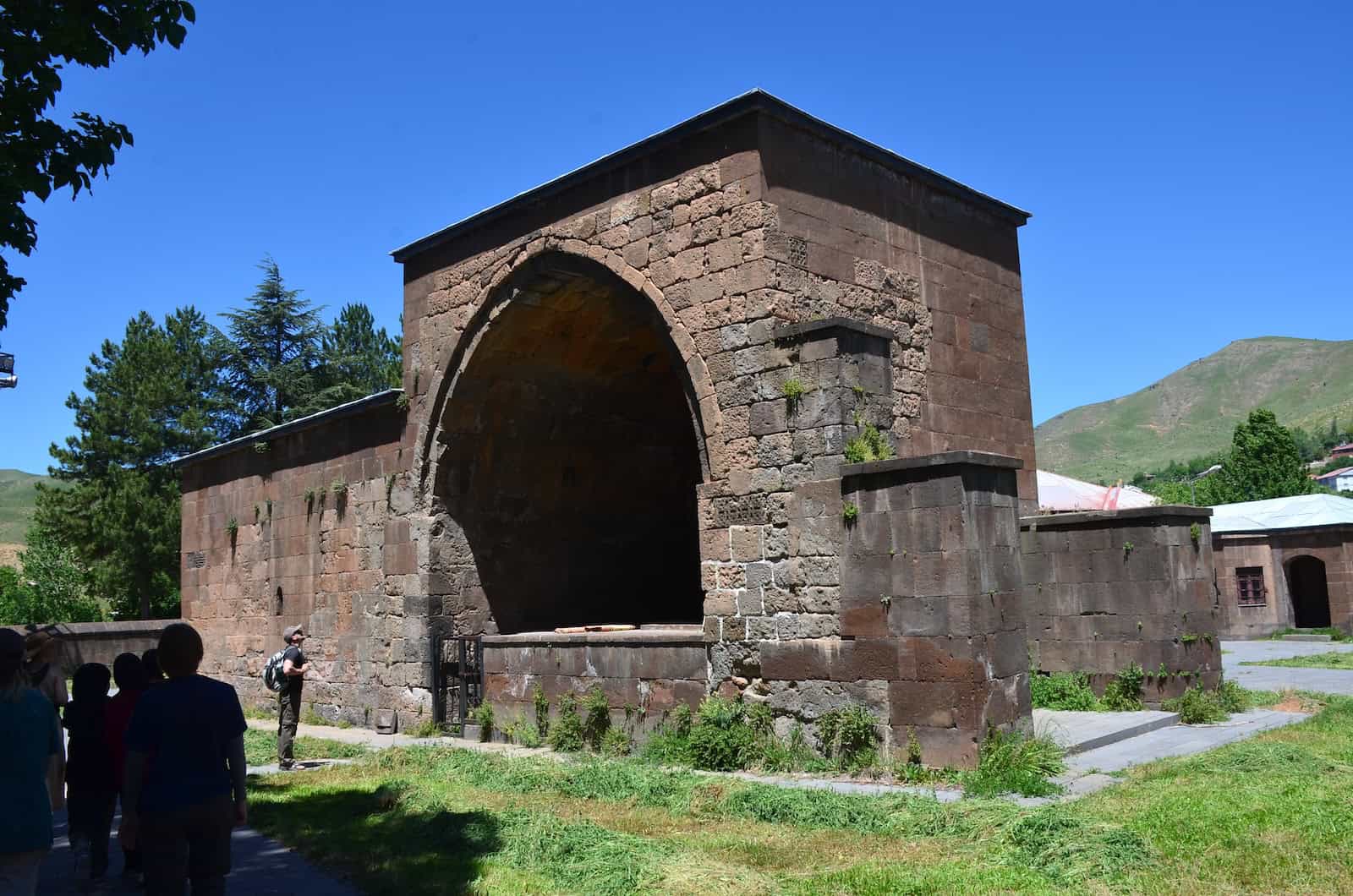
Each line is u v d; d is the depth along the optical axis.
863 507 12.59
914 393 16.11
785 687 13.17
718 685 13.89
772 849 9.02
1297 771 10.78
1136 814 9.17
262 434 23.50
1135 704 15.91
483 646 17.52
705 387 14.45
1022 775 10.73
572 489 21.14
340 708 20.61
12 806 5.80
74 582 43.72
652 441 22.36
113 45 9.15
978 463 11.91
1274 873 7.36
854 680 12.47
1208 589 16.61
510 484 20.03
